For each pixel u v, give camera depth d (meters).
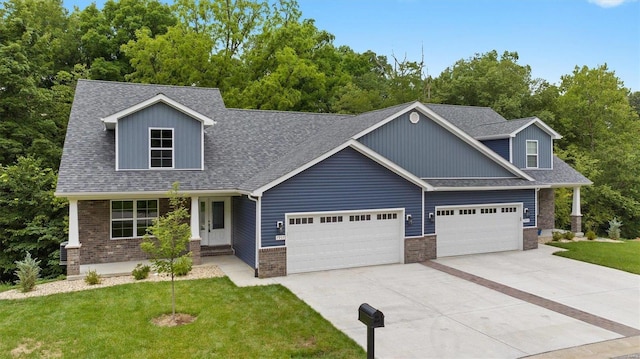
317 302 11.59
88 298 11.62
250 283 13.33
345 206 15.32
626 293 12.65
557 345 8.95
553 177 22.19
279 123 20.89
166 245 9.95
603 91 35.44
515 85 38.19
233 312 10.65
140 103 15.45
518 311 11.01
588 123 36.56
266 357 8.25
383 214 16.11
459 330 9.72
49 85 32.78
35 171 18.97
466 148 18.61
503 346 8.88
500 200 18.50
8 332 9.33
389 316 10.58
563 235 22.11
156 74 31.11
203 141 16.70
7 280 18.58
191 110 16.17
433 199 17.12
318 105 38.69
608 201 31.19
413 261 16.47
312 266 15.01
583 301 11.88
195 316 10.45
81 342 8.84
